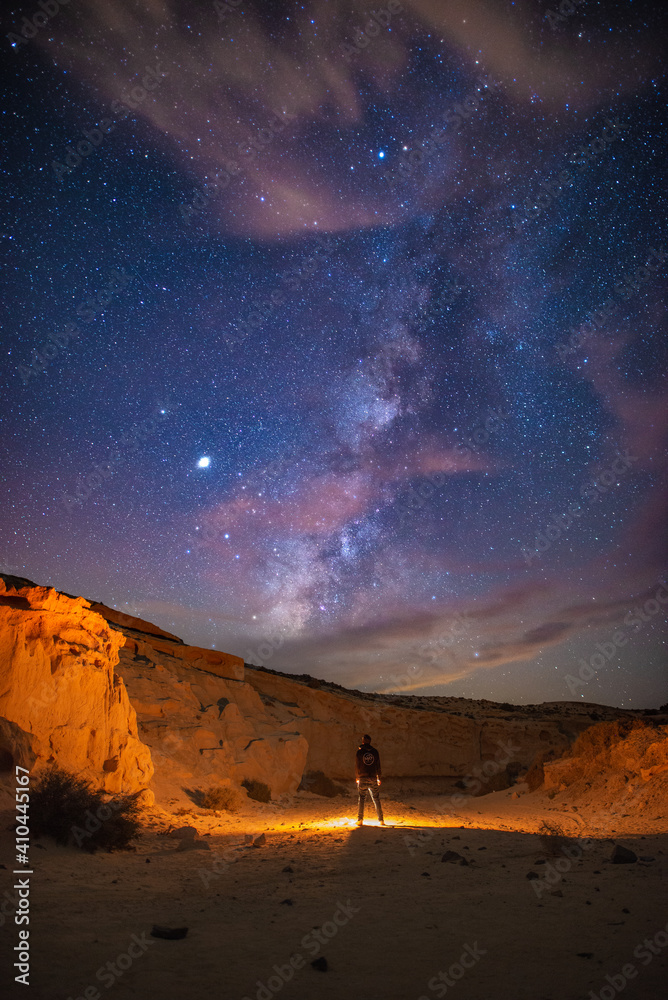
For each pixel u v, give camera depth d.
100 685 14.45
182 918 6.24
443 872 8.36
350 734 29.73
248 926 5.95
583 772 21.17
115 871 8.44
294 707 29.58
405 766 30.64
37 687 12.91
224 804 17.36
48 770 11.42
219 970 4.78
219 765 20.14
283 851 10.35
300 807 20.16
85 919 6.04
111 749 14.38
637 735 19.98
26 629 13.71
